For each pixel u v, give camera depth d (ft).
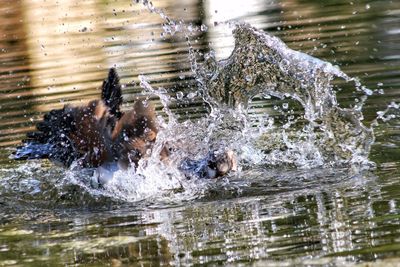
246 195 57.21
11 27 120.98
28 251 49.44
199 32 106.83
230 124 68.33
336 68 65.92
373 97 75.92
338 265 42.83
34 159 69.72
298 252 45.06
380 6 112.27
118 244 49.39
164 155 63.05
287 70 67.10
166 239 49.39
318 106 66.54
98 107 64.34
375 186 55.26
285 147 66.80
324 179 58.90
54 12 126.52
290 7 117.80
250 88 68.85
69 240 50.96
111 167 63.05
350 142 64.80
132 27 114.32
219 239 48.42
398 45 91.86
